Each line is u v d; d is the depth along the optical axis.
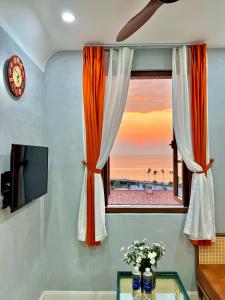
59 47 2.58
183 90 2.54
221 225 2.61
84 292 2.62
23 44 2.09
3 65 1.74
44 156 2.34
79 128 2.68
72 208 2.66
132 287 1.95
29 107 2.25
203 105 2.53
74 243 2.64
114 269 2.61
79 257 2.63
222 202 2.61
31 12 1.89
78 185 2.66
